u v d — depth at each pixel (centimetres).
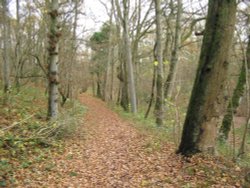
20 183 722
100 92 5209
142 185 740
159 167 853
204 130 888
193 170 801
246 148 1328
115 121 2023
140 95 4016
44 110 1648
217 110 890
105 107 3300
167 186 726
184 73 2781
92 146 1155
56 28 1357
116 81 4859
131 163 916
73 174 817
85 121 1838
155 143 1155
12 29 2319
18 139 984
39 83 3138
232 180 734
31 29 2372
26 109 1545
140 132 1480
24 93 2081
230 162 855
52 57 1363
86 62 4328
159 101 1783
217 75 875
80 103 2952
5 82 1653
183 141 931
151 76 4103
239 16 1244
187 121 921
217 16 859
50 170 837
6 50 1658
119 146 1164
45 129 1145
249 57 1278
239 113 2473
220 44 863
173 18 2206
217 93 882
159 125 1733
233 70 1578
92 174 829
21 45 2266
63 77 2289
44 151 991
